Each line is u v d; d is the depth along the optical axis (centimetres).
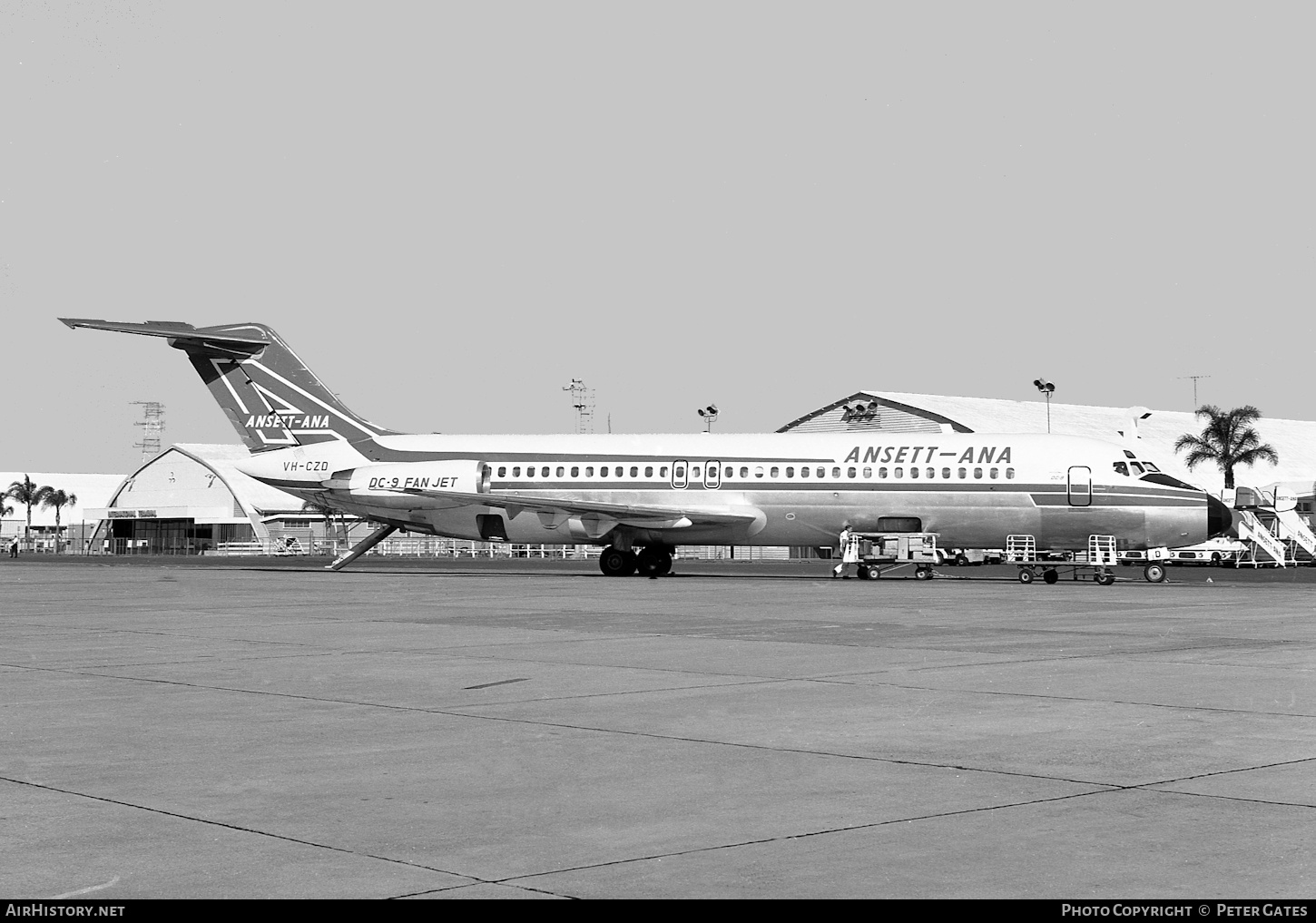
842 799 976
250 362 5550
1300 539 6512
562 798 984
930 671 1750
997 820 905
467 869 796
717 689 1577
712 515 4875
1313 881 761
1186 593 3716
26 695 1547
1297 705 1422
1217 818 909
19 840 864
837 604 3177
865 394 9725
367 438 5403
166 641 2234
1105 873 779
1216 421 9931
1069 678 1662
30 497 18212
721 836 870
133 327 5275
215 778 1060
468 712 1398
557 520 5100
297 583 4522
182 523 11756
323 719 1359
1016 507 4569
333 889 756
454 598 3478
